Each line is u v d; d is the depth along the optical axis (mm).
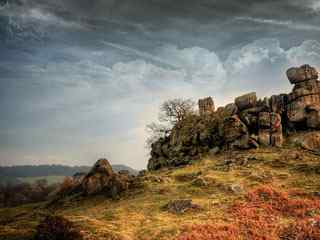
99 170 59531
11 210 60625
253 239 26266
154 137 94125
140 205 41375
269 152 60688
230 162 58406
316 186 42094
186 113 96312
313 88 70062
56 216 32500
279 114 69875
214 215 34156
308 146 60219
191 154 72188
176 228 30344
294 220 30750
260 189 41281
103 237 27219
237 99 76125
